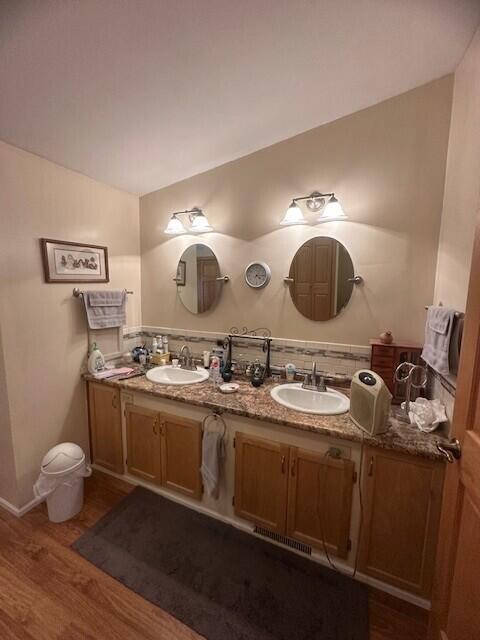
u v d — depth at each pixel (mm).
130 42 1227
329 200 1968
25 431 1961
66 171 2109
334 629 1340
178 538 1797
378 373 1814
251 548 1739
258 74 1480
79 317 2271
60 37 1172
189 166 2299
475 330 941
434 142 1696
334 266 2021
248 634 1317
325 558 1644
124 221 2602
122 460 2268
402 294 1865
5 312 1812
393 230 1847
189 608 1413
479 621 830
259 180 2186
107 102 1568
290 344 2207
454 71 1587
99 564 1622
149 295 2783
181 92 1557
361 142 1864
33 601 1432
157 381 2145
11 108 1520
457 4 1146
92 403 2336
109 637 1292
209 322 2514
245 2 1109
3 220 1766
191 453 1943
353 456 1490
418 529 1396
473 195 1272
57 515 1896
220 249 2391
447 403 1448
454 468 1021
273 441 1667
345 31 1269
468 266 1295
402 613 1408
